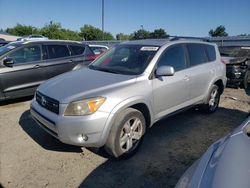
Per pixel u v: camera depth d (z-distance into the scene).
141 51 4.42
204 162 2.10
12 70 6.14
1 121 5.12
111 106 3.35
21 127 4.81
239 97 7.93
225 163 1.89
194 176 1.94
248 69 9.16
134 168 3.51
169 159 3.79
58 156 3.75
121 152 3.55
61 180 3.19
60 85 3.73
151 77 3.95
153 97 3.94
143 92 3.76
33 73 6.50
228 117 5.79
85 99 3.27
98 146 3.38
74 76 4.10
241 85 9.30
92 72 4.25
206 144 4.35
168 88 4.20
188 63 4.85
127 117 3.53
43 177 3.24
